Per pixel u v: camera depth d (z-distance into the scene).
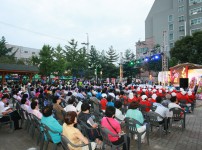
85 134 5.61
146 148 6.10
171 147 6.20
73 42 40.28
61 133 4.78
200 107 14.76
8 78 33.09
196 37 35.97
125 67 52.75
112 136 4.80
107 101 8.79
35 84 23.59
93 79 43.91
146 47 67.38
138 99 10.19
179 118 8.02
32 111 6.83
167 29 62.06
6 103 9.34
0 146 6.35
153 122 7.20
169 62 42.75
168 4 64.25
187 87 20.58
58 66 35.06
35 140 6.89
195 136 7.35
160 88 16.44
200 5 54.41
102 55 63.75
